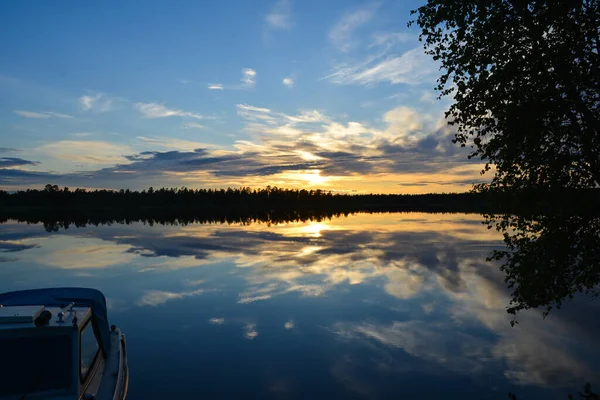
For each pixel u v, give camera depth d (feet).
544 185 26.45
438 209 483.51
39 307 21.18
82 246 114.73
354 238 132.05
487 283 64.39
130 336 41.60
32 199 506.89
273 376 32.48
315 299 55.67
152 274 73.41
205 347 38.55
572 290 26.94
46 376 18.98
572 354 35.86
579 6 24.40
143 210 473.67
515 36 26.55
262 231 162.20
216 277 70.38
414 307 51.60
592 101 25.55
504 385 30.66
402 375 32.58
